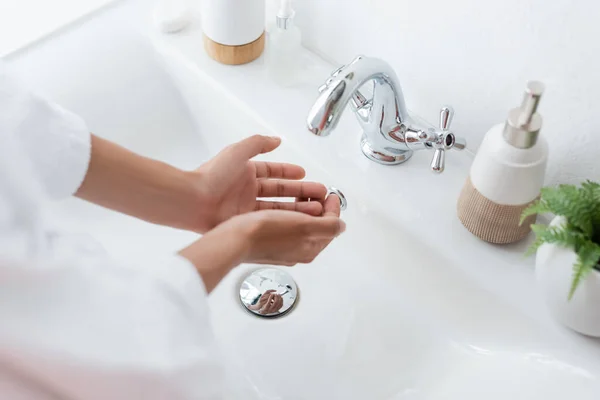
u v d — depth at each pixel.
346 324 0.78
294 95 0.88
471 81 0.76
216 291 0.82
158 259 0.55
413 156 0.82
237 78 0.89
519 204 0.67
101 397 0.51
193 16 0.96
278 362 0.75
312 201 0.77
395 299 0.80
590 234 0.60
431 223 0.75
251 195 0.76
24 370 0.51
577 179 0.71
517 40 0.68
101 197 0.63
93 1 1.03
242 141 0.72
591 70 0.64
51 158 0.56
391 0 0.78
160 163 0.66
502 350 0.71
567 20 0.63
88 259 0.52
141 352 0.50
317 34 0.91
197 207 0.69
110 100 0.90
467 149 0.82
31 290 0.49
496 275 0.71
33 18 0.99
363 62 0.68
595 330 0.63
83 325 0.50
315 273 0.84
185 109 0.96
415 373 0.74
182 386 0.51
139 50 0.93
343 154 0.82
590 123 0.67
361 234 0.82
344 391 0.73
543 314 0.68
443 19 0.74
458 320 0.75
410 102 0.85
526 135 0.63
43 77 0.86
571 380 0.63
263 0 0.86
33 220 0.52
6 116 0.52
